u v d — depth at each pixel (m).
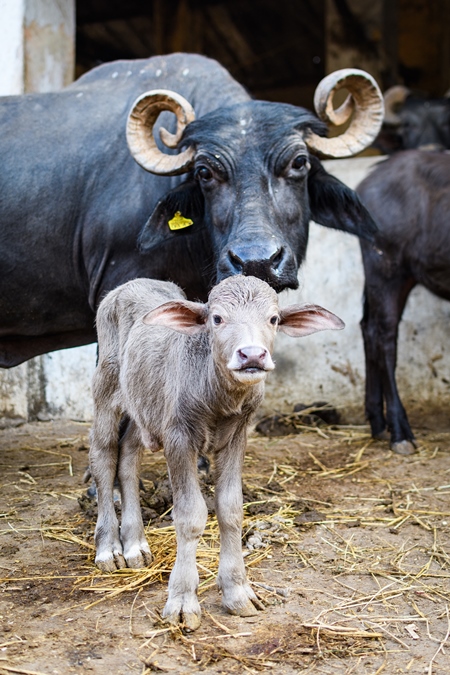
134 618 3.76
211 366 3.55
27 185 5.83
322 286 8.39
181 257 5.66
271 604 3.91
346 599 4.02
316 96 5.59
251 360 3.17
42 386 8.03
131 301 4.32
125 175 5.80
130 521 4.38
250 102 5.45
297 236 5.32
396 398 7.09
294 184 5.29
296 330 3.69
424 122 12.26
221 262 4.81
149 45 20.84
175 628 3.60
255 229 4.82
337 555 4.60
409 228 7.22
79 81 6.50
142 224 5.65
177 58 6.18
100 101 6.13
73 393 8.09
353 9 13.65
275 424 7.73
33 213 5.82
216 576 4.18
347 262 8.33
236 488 3.80
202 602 3.92
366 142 5.64
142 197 5.68
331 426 7.89
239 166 5.15
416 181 7.26
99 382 4.43
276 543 4.74
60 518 5.14
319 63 21.98
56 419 8.08
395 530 4.99
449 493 5.74
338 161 8.95
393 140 12.40
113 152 5.87
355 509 5.39
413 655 3.49
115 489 5.24
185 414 3.67
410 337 8.29
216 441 3.79
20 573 4.30
